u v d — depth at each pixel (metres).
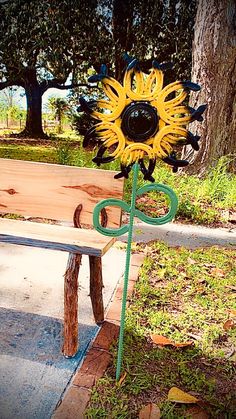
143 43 9.06
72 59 9.45
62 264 2.88
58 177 2.15
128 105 1.52
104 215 2.07
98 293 2.06
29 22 9.00
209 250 3.32
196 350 1.94
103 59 9.16
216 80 5.42
